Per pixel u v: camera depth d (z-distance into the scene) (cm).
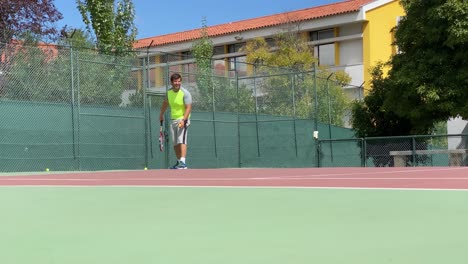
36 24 1952
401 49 1684
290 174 764
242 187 490
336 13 2866
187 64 1711
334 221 266
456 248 192
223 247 204
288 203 352
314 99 1792
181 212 317
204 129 1653
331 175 712
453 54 1551
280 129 1770
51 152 1273
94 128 1356
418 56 1606
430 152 1497
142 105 1474
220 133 1706
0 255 196
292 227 250
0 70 1207
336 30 2948
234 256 186
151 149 1488
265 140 1784
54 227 265
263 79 1806
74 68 1330
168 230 249
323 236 224
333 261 174
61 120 1295
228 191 452
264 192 435
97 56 1380
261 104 1800
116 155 1398
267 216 291
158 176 742
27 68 1248
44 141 1262
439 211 297
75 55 1332
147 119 1485
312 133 1714
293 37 2666
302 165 1722
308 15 3019
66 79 1312
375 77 1914
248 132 1780
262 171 911
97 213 319
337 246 200
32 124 1245
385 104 1712
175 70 1631
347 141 1673
